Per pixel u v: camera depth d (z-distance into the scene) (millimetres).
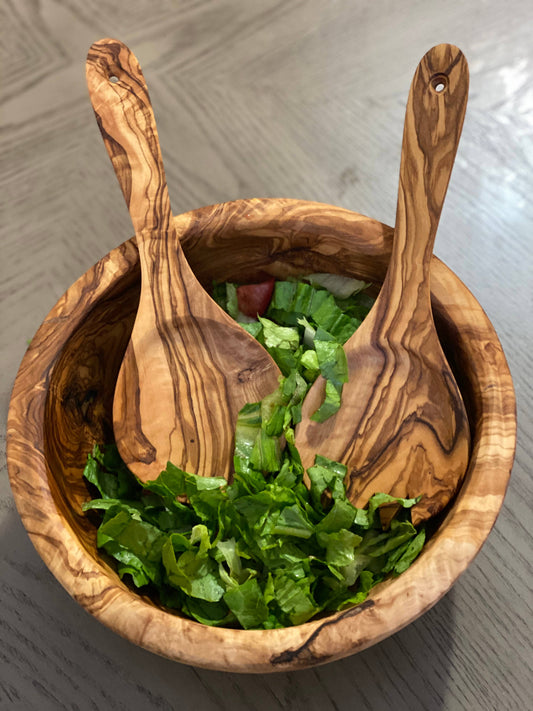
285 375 753
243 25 1161
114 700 750
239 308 783
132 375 717
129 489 726
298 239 725
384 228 703
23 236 1015
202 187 1034
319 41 1143
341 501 649
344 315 770
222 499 663
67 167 1059
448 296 671
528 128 1055
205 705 744
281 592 630
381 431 698
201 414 727
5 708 750
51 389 659
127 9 1183
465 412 650
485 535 571
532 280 955
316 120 1077
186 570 643
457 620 776
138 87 704
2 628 788
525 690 747
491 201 1006
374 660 758
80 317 669
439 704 742
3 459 883
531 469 851
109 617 546
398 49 1130
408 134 660
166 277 703
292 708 740
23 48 1159
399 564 636
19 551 822
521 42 1121
